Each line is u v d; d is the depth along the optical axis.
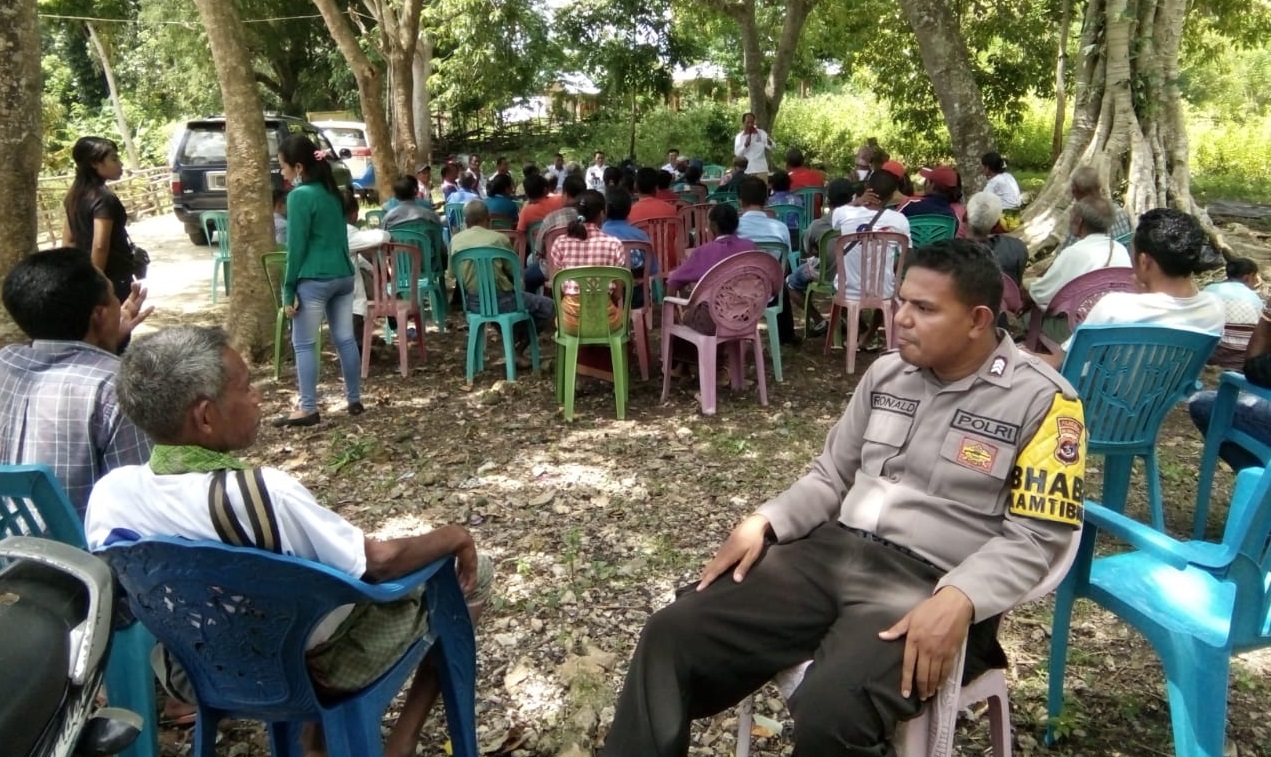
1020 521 2.00
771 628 2.07
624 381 5.36
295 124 13.28
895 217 6.00
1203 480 3.70
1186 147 9.63
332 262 5.21
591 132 29.58
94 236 5.14
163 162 26.58
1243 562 1.96
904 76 20.98
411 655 2.14
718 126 28.69
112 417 2.40
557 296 5.26
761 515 2.26
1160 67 9.52
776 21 25.50
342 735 2.02
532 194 7.84
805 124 27.42
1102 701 2.78
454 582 2.24
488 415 5.53
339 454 4.95
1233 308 4.61
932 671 1.84
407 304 6.32
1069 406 2.04
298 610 1.85
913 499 2.11
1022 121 22.50
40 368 2.45
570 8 27.14
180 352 1.88
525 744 2.66
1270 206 14.34
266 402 5.89
